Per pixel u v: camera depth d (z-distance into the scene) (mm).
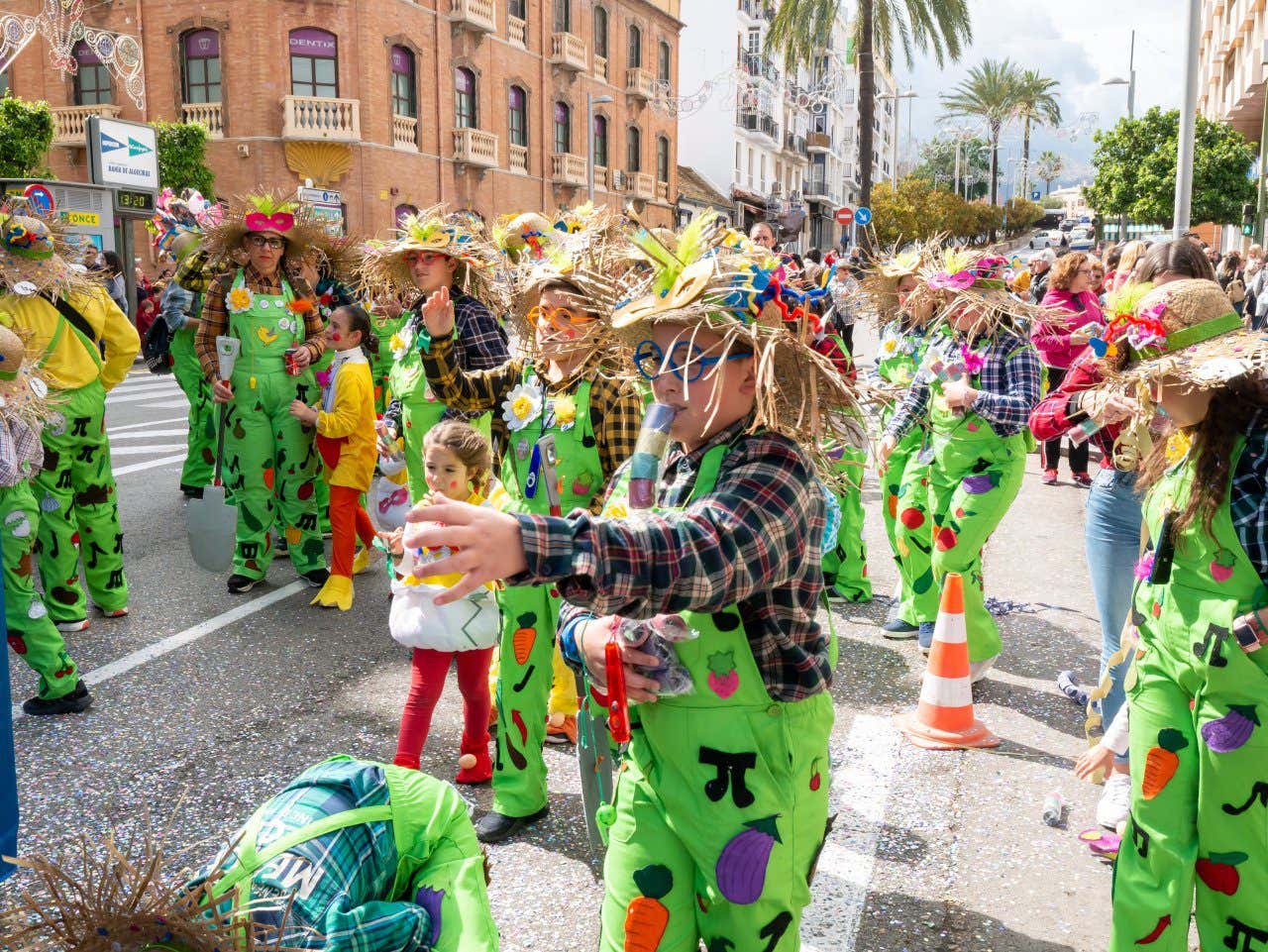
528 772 3555
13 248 4887
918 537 5270
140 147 19359
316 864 1933
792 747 1912
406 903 2008
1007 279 4910
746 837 1868
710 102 52094
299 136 25625
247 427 6145
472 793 3869
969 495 4609
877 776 3998
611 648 1896
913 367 6094
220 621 5746
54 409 4922
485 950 2008
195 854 3324
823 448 1896
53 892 1632
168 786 3830
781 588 1835
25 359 4047
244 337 6062
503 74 32312
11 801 3174
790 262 2314
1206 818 2324
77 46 26438
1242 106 31062
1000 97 61438
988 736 4312
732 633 1875
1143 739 2428
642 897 1972
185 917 1624
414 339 5410
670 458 1972
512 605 3475
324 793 2098
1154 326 2418
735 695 1885
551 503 3059
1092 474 10656
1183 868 2363
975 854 3436
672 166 43375
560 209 5129
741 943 1906
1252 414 2205
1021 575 6910
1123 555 3604
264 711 4531
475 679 3846
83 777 3898
